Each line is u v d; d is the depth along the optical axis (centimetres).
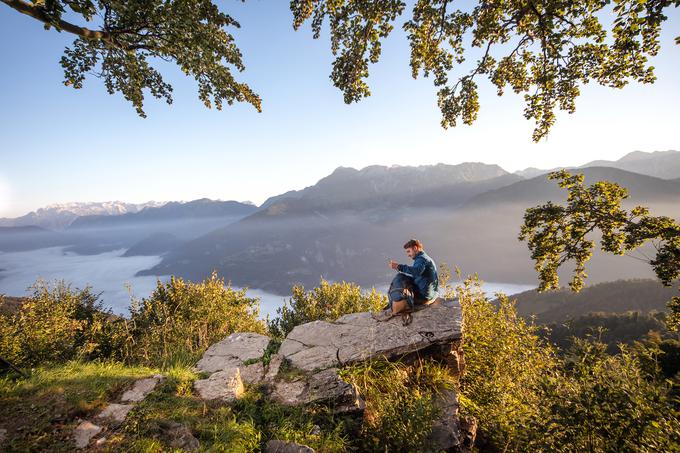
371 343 560
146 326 955
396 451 402
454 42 716
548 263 1116
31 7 430
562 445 426
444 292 745
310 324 659
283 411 429
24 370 454
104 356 774
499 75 790
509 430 484
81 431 342
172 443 339
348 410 438
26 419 349
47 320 718
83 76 711
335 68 702
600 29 623
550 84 710
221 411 402
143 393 425
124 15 532
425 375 539
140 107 788
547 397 460
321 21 667
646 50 550
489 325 683
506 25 661
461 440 452
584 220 1039
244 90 716
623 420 385
